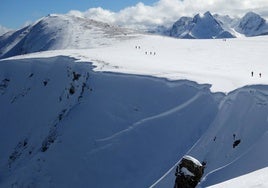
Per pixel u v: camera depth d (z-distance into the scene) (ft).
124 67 183.83
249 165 76.59
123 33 505.66
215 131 108.68
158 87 150.92
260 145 80.79
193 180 42.32
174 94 142.51
